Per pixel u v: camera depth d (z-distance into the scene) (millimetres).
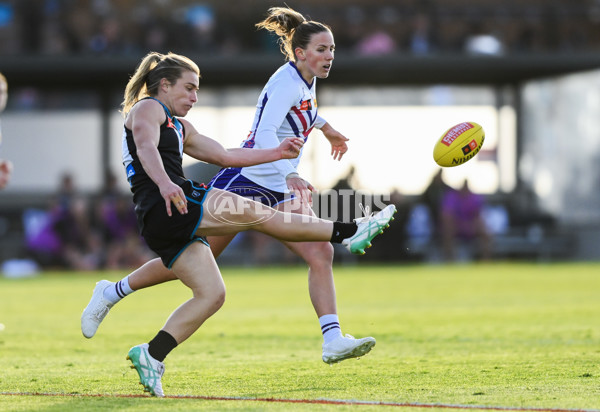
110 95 74562
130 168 16812
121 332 28859
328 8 80812
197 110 75938
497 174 78062
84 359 22266
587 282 51375
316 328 29703
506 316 33000
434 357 21906
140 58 69375
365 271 65125
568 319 31484
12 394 16406
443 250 72688
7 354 23375
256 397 15836
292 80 20047
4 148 73812
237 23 77875
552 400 15227
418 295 44031
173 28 76812
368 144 75938
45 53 71312
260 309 37438
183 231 16219
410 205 72750
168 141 16797
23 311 37281
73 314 35906
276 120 19703
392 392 16422
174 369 20203
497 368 19641
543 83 76812
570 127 76438
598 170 76125
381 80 75000
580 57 71750
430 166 76125
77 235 66938
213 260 16641
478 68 71375
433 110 76625
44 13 77125
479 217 72688
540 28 82500
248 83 74562
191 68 17219
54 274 64562
